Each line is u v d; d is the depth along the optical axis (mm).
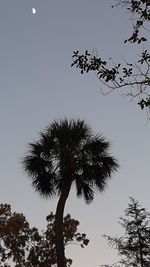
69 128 21797
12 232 38844
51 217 39375
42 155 21703
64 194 21219
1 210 39438
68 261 36750
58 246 20172
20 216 39594
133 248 34188
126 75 8172
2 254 39375
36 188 21781
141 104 8062
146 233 34625
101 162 21516
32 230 39531
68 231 34906
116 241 34625
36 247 39406
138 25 8109
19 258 39375
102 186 21625
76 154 21828
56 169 21859
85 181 21562
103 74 8320
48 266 39062
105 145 21938
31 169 21719
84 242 35219
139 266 34125
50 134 21797
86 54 8516
